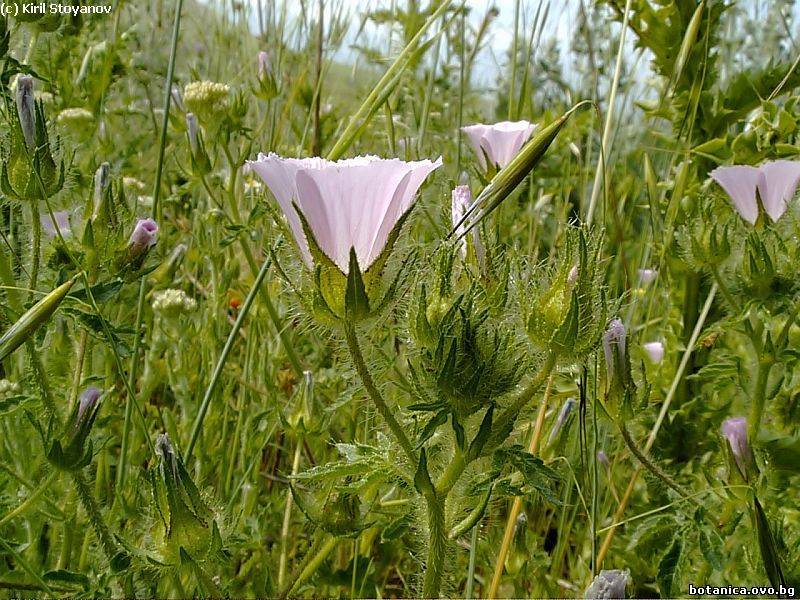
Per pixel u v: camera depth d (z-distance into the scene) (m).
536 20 0.30
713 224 0.23
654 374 0.28
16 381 0.23
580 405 0.19
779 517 0.21
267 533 0.26
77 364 0.20
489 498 0.16
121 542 0.17
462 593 0.24
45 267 0.21
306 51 0.40
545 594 0.23
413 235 0.22
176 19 0.24
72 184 0.22
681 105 0.29
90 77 0.36
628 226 0.34
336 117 0.40
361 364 0.16
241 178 0.32
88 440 0.18
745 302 0.23
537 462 0.15
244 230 0.27
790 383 0.24
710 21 0.28
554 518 0.28
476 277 0.17
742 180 0.24
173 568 0.17
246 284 0.33
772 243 0.23
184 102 0.29
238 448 0.28
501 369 0.16
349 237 0.15
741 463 0.21
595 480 0.19
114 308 0.28
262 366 0.29
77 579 0.18
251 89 0.32
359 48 0.41
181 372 0.27
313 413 0.23
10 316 0.19
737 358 0.23
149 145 0.44
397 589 0.26
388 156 0.27
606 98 0.39
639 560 0.24
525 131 0.24
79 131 0.33
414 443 0.16
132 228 0.21
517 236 0.32
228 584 0.21
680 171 0.27
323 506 0.19
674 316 0.29
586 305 0.16
